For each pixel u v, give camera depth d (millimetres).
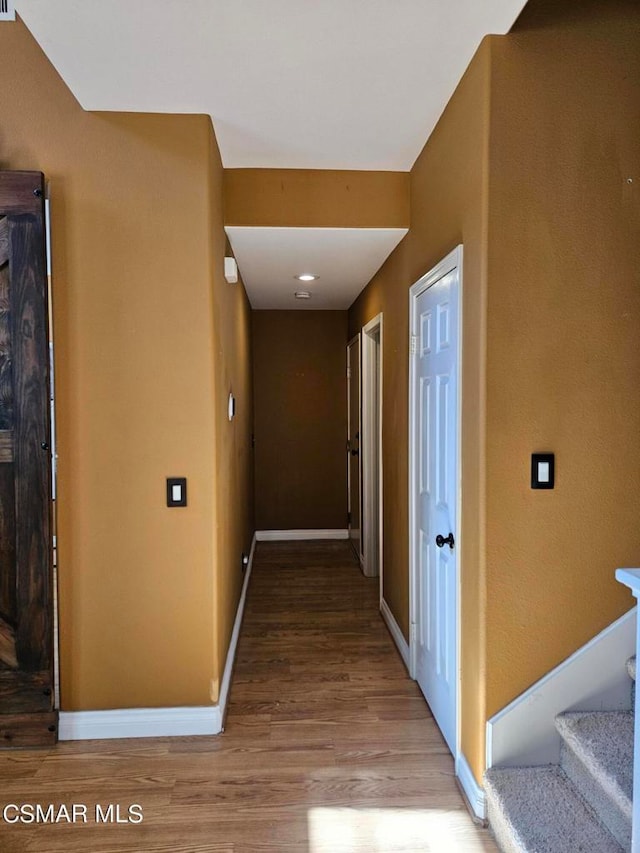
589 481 1701
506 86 1632
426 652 2404
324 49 1672
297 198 2547
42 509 2039
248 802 1806
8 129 2027
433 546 2266
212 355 2129
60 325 2074
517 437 1681
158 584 2148
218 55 1699
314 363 5219
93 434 2102
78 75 1808
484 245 1651
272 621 3352
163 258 2092
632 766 1455
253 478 5012
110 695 2150
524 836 1458
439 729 2199
